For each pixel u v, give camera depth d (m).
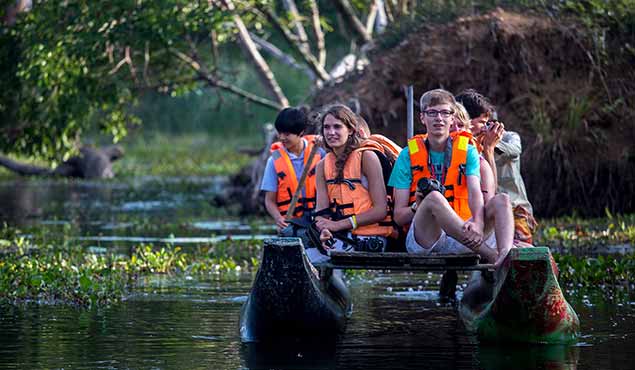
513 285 10.34
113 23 25.45
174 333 11.38
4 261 16.38
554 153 22.25
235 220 25.78
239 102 58.94
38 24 25.70
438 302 13.46
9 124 27.53
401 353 10.25
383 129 23.30
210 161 51.69
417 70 23.30
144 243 20.38
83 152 43.38
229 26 27.62
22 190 37.03
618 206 22.39
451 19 24.25
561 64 22.83
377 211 12.09
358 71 24.91
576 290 14.00
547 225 20.95
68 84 25.50
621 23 22.98
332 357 10.09
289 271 10.83
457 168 11.49
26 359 10.07
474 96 12.70
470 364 9.72
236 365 9.77
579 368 9.50
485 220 11.34
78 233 22.56
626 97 22.47
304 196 13.83
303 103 25.92
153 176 44.31
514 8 23.86
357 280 15.59
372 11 32.53
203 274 16.28
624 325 11.49
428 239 11.37
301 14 35.41
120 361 9.98
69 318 12.30
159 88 29.20
